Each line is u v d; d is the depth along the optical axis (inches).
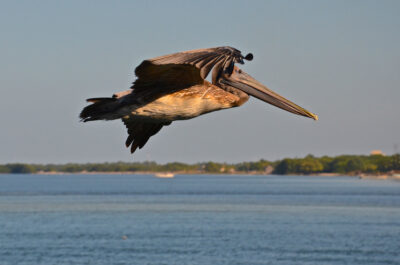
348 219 2886.3
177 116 200.7
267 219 2893.7
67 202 4320.9
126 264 1595.7
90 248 1899.6
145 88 193.6
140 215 3127.5
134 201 4463.6
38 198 4918.8
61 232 2341.3
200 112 203.5
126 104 194.1
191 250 1852.9
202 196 5275.6
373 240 2078.0
